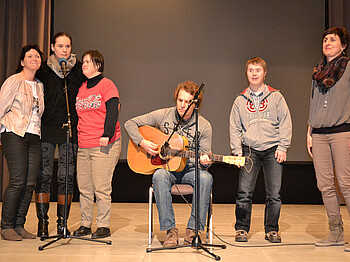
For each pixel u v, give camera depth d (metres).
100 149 2.91
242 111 2.99
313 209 5.20
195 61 5.93
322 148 2.77
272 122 2.93
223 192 5.86
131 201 5.85
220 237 3.06
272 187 2.90
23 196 2.92
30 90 2.87
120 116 5.91
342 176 2.67
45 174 2.99
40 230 2.95
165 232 3.24
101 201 2.93
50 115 2.95
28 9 5.93
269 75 5.90
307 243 2.84
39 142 2.94
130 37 5.95
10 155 2.80
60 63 2.68
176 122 2.90
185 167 2.84
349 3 5.88
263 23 5.93
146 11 5.96
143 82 5.93
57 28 5.96
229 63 5.92
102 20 5.94
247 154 2.95
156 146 2.81
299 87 5.89
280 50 5.91
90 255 2.41
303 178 5.87
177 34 5.94
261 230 3.42
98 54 2.97
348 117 2.65
